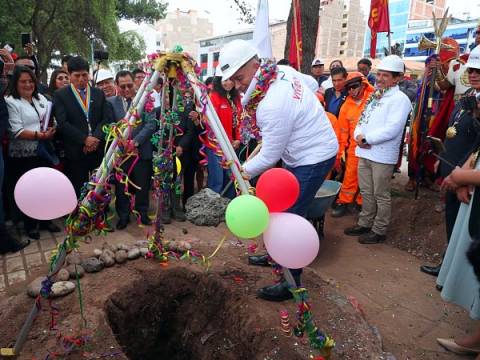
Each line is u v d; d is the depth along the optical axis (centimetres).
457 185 242
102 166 224
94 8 1477
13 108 359
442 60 482
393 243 428
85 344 224
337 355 227
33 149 375
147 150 409
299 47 577
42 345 222
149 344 288
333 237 445
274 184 195
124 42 1827
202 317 290
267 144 243
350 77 480
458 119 349
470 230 239
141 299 283
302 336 235
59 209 192
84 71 392
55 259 226
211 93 440
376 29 556
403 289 334
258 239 396
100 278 291
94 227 232
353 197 503
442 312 301
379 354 231
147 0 1998
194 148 452
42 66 1517
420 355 250
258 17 501
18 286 301
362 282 344
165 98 280
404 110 383
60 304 257
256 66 240
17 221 400
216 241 391
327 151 266
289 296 275
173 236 407
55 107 388
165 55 224
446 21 465
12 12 1348
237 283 296
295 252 188
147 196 430
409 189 542
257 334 244
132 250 325
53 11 1429
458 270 254
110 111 420
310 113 257
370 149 404
